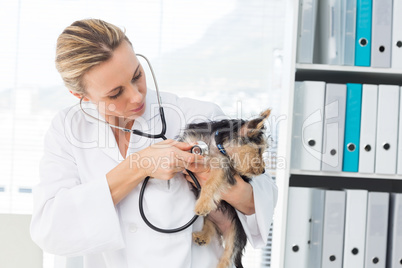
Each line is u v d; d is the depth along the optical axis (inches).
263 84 114.8
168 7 113.4
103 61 46.9
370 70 85.4
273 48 114.8
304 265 84.1
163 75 113.6
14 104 111.7
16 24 111.5
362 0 84.7
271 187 59.5
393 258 83.8
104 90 48.2
